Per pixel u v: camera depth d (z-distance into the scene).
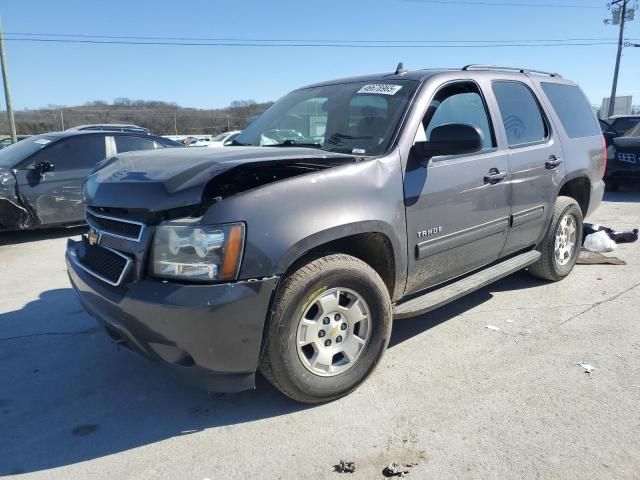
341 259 2.90
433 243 3.41
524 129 4.34
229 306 2.49
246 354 2.62
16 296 5.08
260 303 2.57
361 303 3.04
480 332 4.01
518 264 4.37
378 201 3.02
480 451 2.60
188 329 2.48
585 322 4.16
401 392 3.16
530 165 4.22
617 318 4.23
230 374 2.67
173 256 2.55
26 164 7.36
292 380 2.83
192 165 2.72
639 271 5.44
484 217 3.79
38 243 7.40
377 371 3.42
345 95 3.85
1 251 6.95
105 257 2.93
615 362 3.48
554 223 4.73
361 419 2.90
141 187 2.68
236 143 4.17
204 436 2.80
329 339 2.96
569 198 4.91
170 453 2.67
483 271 4.14
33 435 2.85
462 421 2.85
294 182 2.74
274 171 2.95
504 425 2.80
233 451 2.67
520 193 4.14
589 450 2.58
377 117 3.48
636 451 2.57
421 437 2.72
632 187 11.59
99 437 2.82
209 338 2.51
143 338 2.63
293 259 2.66
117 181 2.87
